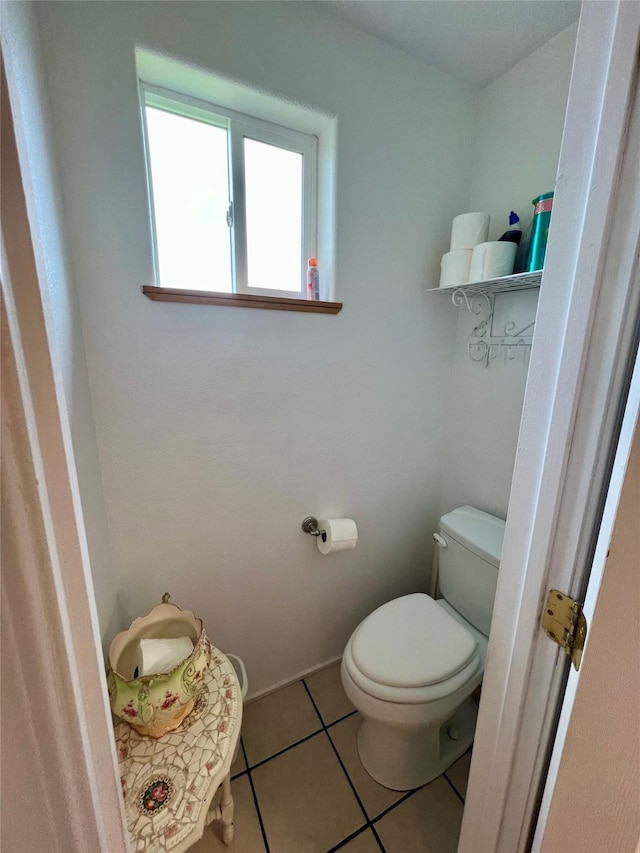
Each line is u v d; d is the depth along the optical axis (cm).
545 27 103
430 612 126
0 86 27
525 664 55
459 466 154
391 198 122
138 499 104
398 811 106
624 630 36
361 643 113
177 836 64
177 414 105
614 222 39
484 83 127
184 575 116
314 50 101
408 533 161
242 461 117
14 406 29
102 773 43
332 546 127
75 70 78
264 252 118
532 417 52
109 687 78
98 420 95
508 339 128
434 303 141
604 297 41
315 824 103
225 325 106
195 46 88
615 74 38
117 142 85
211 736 80
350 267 120
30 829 35
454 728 129
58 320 70
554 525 49
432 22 103
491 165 129
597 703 39
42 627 33
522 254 114
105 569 96
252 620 133
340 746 124
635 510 35
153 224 101
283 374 118
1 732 31
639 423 35
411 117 119
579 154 43
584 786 41
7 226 28
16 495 30
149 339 97
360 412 135
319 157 117
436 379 149
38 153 66
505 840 63
